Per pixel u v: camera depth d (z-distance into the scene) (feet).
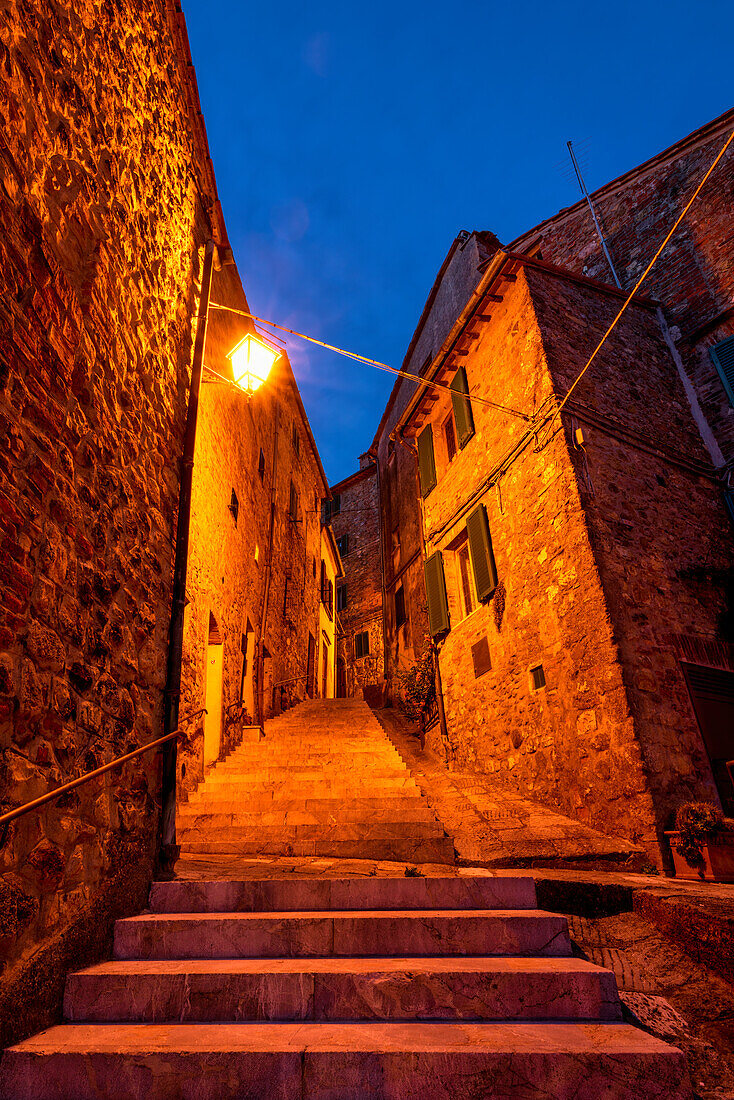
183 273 17.29
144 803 11.52
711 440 26.35
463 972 8.45
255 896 10.99
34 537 8.37
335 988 8.34
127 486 11.95
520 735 22.56
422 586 40.19
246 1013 8.23
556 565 21.45
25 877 7.66
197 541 23.34
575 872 14.80
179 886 11.09
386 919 9.77
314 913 10.44
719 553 23.43
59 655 8.83
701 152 30.99
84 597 9.78
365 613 67.51
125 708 11.07
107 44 12.42
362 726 33.14
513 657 23.67
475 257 38.83
